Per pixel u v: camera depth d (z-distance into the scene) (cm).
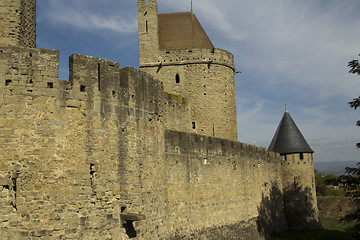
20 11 1911
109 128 1834
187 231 2719
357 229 2705
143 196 1978
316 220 4584
